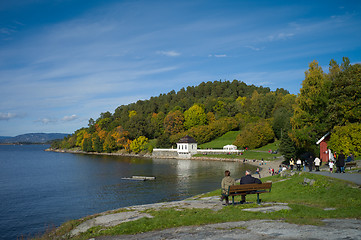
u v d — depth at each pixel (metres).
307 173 29.84
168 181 64.75
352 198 19.52
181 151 140.12
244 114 183.50
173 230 14.30
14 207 43.84
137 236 13.96
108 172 85.12
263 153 114.19
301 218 14.89
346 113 50.00
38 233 31.61
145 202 45.00
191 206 20.58
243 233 12.69
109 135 181.38
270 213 16.11
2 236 31.83
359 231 12.01
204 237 12.58
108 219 18.78
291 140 74.81
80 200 47.84
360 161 45.53
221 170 83.56
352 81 51.06
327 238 11.23
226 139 157.88
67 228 18.41
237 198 24.66
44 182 67.81
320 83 57.16
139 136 173.12
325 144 52.50
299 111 59.62
